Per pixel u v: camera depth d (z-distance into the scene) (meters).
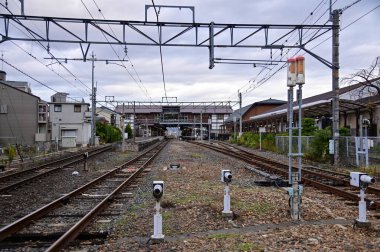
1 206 10.90
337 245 6.69
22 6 16.44
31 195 12.88
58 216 9.39
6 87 53.88
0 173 19.55
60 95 71.88
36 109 54.91
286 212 9.34
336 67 21.48
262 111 87.81
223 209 9.67
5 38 16.78
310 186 14.41
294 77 9.30
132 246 6.87
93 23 17.19
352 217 8.92
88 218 8.62
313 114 38.06
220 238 7.23
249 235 7.40
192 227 8.17
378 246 6.64
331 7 20.73
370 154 21.81
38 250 6.70
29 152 31.50
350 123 33.62
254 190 12.99
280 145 38.38
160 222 7.16
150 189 13.89
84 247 6.89
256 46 18.50
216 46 18.30
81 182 16.39
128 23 17.25
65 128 62.16
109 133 68.50
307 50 19.56
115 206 10.69
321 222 8.45
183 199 11.40
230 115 99.44
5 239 7.36
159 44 17.89
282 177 17.31
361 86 35.91
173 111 84.19
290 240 6.99
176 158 29.97
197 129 109.25
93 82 49.66
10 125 53.88
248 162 25.45
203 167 22.25
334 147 22.39
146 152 37.59
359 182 8.02
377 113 28.36
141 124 95.56
